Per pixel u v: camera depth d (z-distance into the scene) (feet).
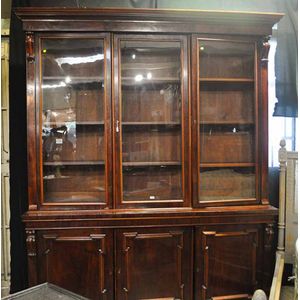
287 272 7.76
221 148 7.08
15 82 7.56
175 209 6.57
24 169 7.63
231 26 6.57
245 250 6.75
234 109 7.15
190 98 6.62
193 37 6.54
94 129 6.84
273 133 8.23
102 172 6.80
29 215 6.20
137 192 6.87
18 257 7.62
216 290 6.68
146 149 6.98
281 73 7.98
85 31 6.36
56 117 6.81
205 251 6.61
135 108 6.97
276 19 6.58
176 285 6.59
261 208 6.72
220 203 6.70
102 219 6.36
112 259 6.46
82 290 6.43
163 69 6.97
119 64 6.53
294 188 7.47
